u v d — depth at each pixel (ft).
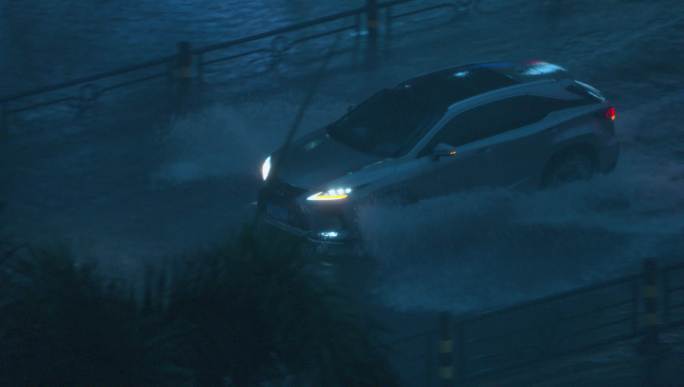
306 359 48.47
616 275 106.11
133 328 44.52
